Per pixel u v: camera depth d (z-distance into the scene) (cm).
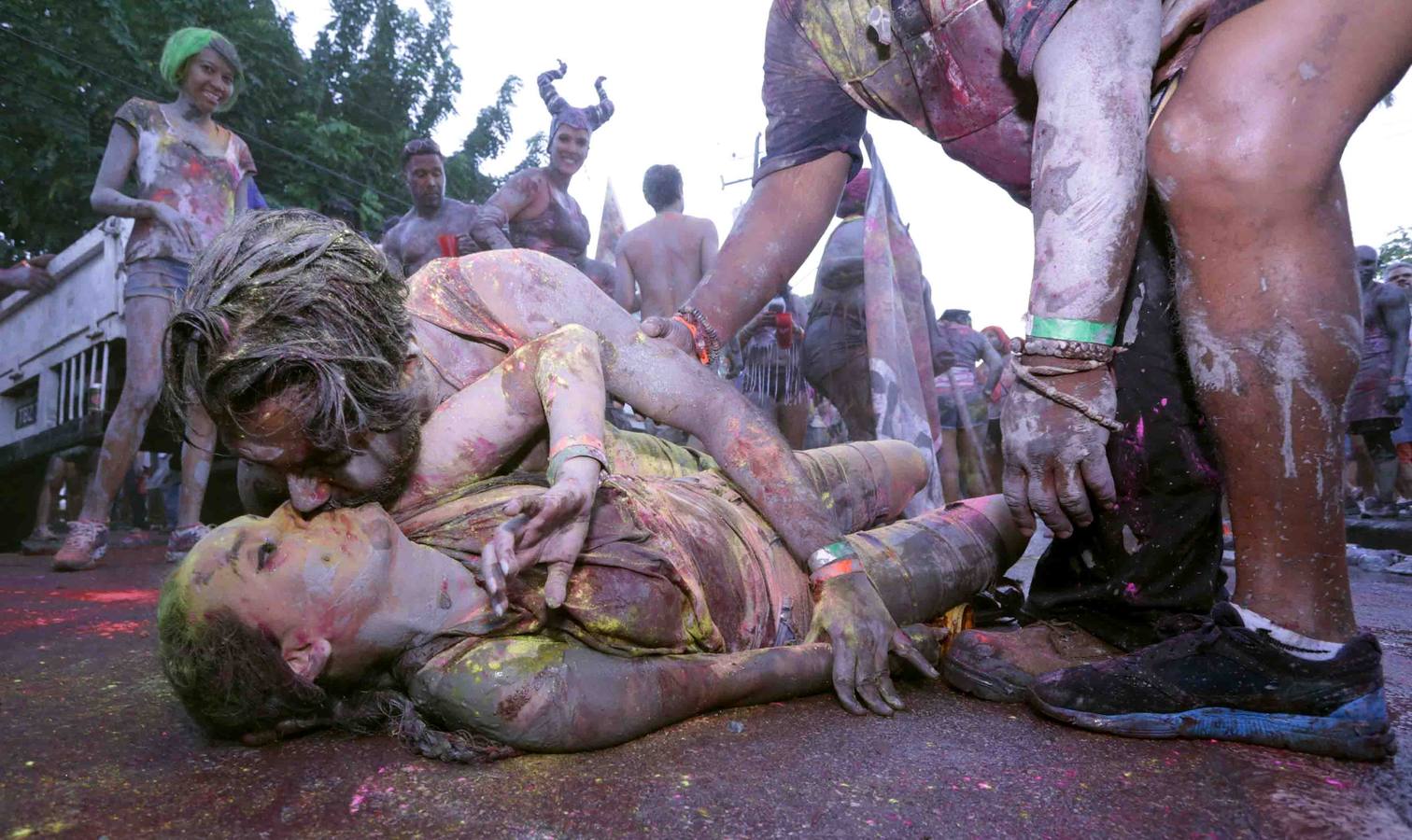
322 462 132
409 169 609
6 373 701
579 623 141
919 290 415
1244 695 141
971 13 196
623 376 176
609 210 841
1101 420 150
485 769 132
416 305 168
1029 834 109
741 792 122
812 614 187
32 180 1291
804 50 229
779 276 236
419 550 141
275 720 139
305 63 1741
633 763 134
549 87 630
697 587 160
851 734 149
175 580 130
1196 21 155
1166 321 163
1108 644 176
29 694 177
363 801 120
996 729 152
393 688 149
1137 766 133
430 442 151
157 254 441
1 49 1258
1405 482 765
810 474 229
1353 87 133
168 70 465
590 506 137
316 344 126
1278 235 137
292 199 1488
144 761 136
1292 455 141
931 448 393
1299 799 121
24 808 118
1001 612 227
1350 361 138
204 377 125
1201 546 170
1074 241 146
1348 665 138
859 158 242
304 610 132
